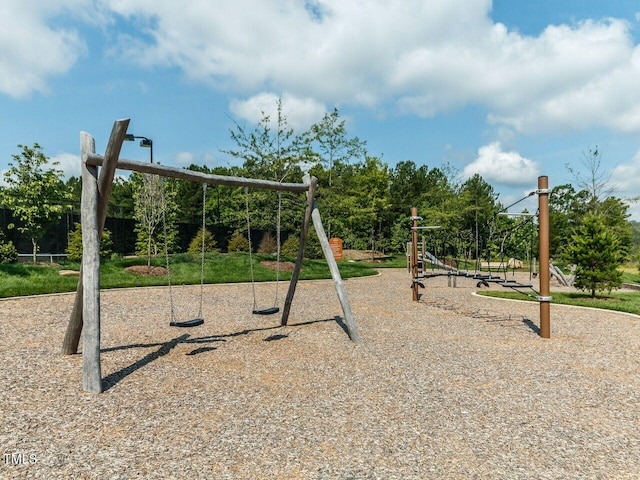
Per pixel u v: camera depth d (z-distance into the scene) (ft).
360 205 92.48
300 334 21.45
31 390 12.90
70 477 8.34
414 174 139.44
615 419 11.82
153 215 51.60
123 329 21.81
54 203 55.21
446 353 18.38
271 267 53.88
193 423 10.96
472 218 113.91
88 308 13.47
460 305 33.35
